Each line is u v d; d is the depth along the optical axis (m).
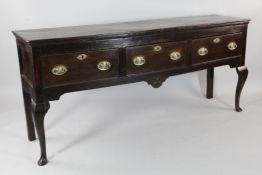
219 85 3.09
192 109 2.75
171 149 2.14
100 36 1.92
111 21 2.72
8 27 2.58
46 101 1.91
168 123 2.51
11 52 2.64
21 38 1.90
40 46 1.80
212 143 2.21
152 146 2.18
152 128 2.44
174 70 2.23
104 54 1.97
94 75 1.98
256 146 2.16
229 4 2.94
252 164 1.96
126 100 2.92
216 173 1.88
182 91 3.05
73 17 2.64
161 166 1.96
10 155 2.09
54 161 2.02
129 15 2.75
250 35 3.03
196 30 2.23
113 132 2.38
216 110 2.72
